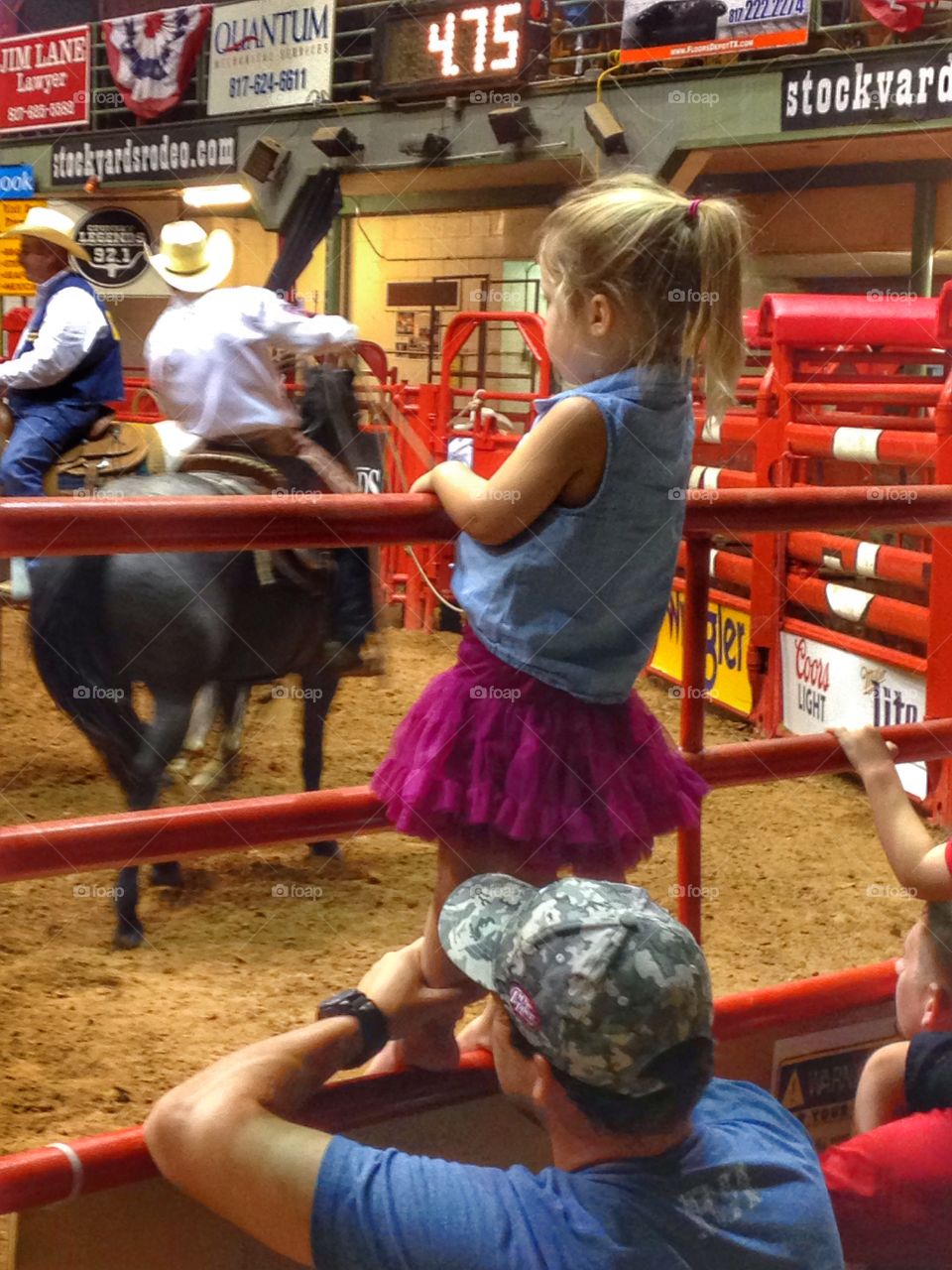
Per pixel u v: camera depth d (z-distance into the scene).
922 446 5.34
